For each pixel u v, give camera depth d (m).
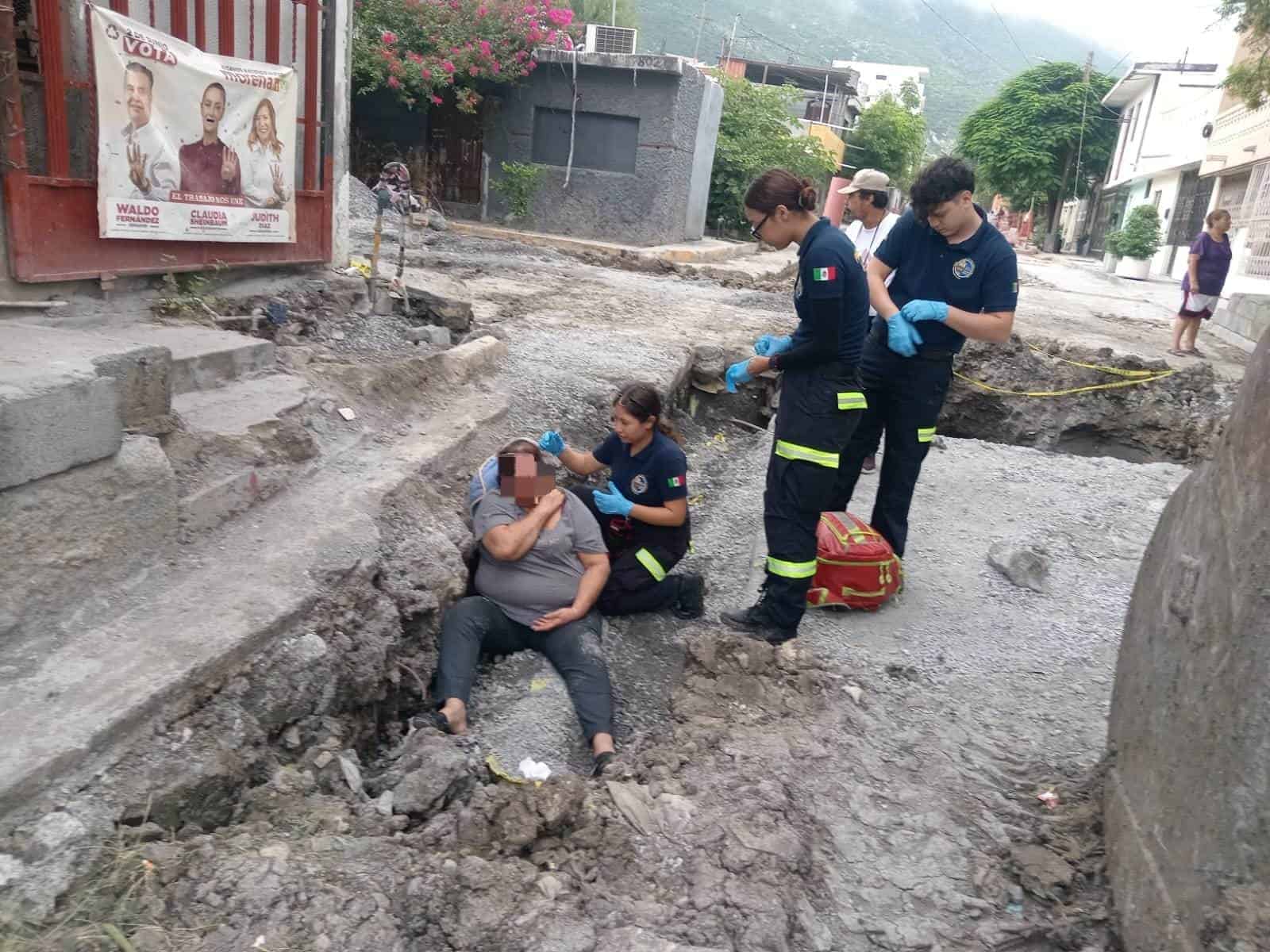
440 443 4.93
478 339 6.67
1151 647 2.88
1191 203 23.77
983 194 44.03
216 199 5.39
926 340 4.38
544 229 16.34
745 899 2.63
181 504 3.45
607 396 6.31
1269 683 2.09
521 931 2.39
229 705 2.89
